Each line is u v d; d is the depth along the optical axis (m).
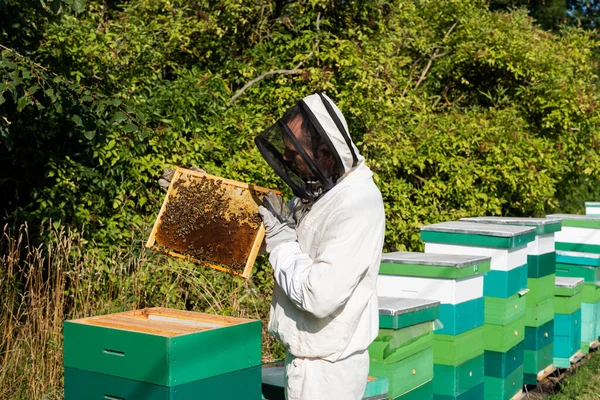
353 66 6.16
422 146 6.90
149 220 5.06
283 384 2.81
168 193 2.59
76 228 4.76
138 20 5.93
